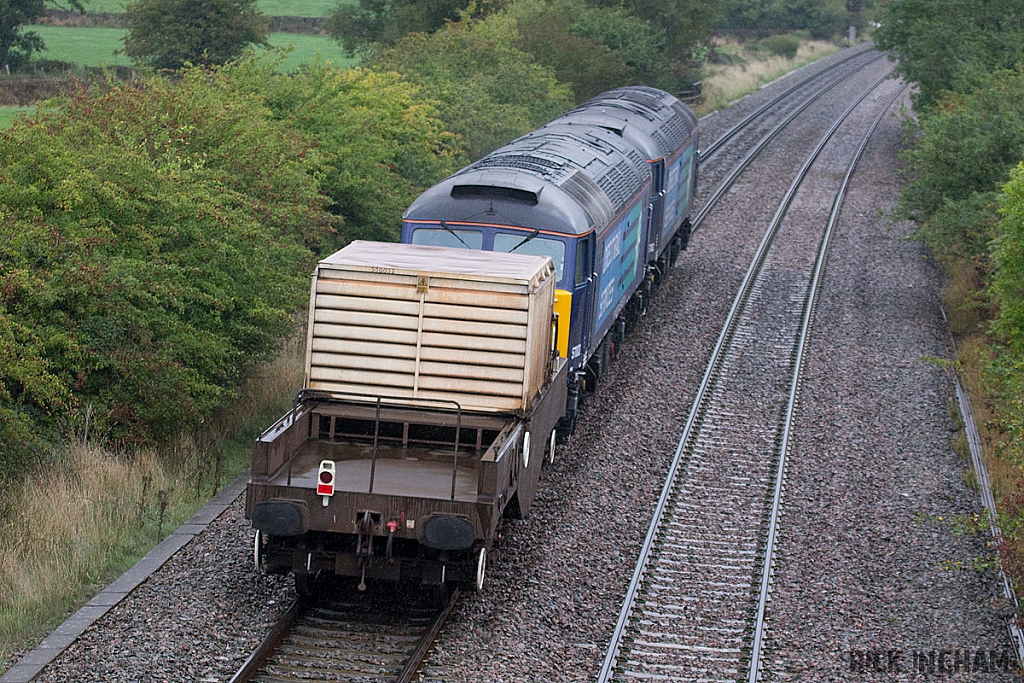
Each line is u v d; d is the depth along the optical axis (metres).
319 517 32.00
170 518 39.72
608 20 143.75
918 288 77.69
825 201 104.19
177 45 127.69
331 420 36.91
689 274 81.00
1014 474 44.75
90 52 160.38
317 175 64.25
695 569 38.94
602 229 51.53
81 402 43.19
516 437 34.28
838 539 41.56
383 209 70.94
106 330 43.47
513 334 35.72
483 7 137.38
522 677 30.42
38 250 42.47
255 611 32.91
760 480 46.91
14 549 35.31
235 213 50.00
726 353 63.75
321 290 36.22
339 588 35.12
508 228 46.94
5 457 39.59
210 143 56.31
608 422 52.66
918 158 75.81
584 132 65.25
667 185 73.44
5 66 141.12
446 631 32.50
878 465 48.81
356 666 30.27
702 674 31.83
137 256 46.44
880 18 134.12
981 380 54.75
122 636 31.00
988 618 36.00
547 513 42.03
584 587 36.91
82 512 37.97
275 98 71.00
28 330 40.56
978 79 83.38
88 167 46.97
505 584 36.03
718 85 180.50
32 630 31.69
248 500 32.09
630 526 42.03
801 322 69.50
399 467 35.06
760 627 34.59
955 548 40.94
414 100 96.38
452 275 35.69
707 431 52.31
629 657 32.62
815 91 183.12
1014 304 51.38
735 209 101.00
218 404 46.38
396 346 36.16
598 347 56.53
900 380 59.81
